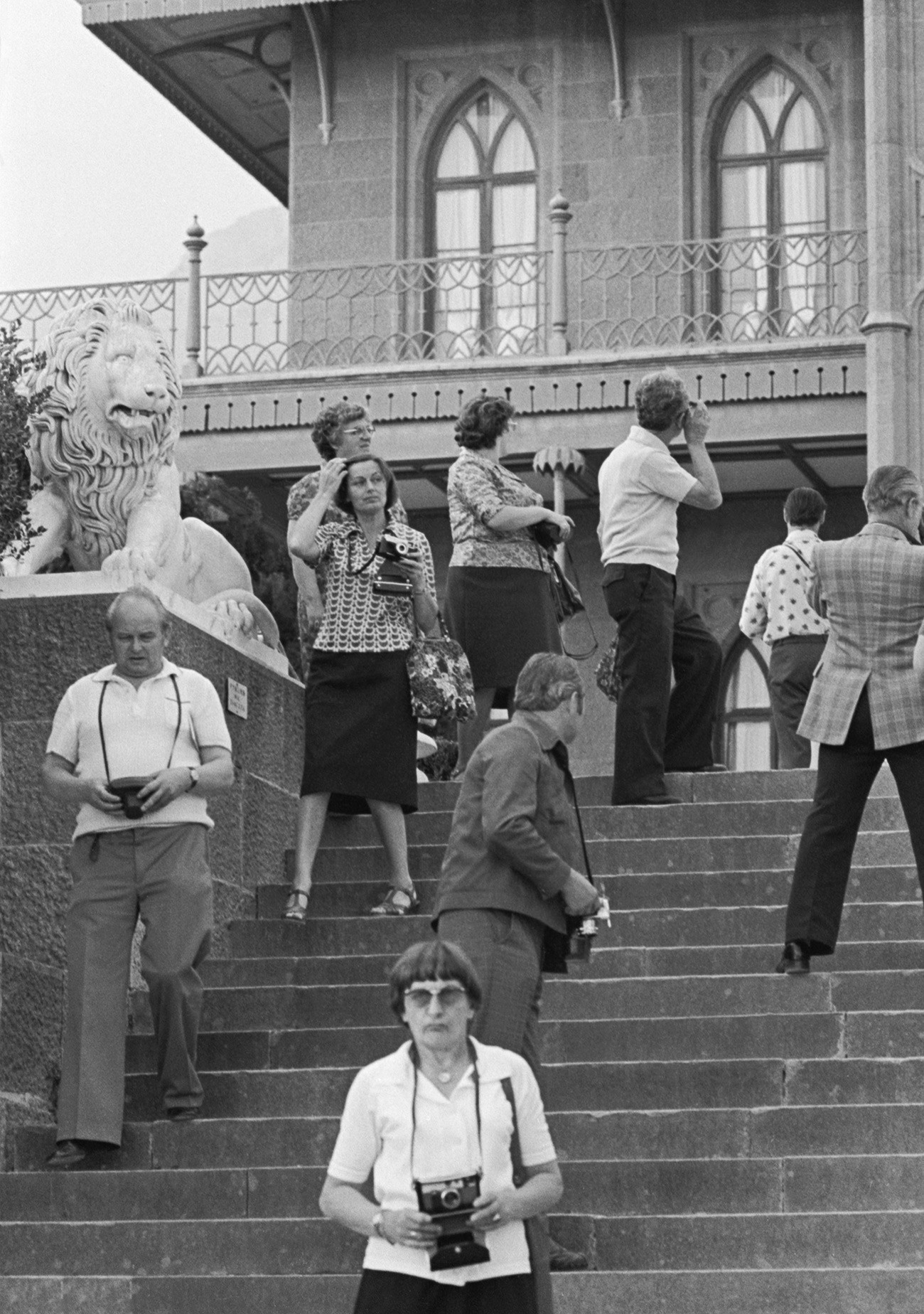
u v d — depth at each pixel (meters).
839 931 9.84
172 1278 7.92
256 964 10.20
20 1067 9.84
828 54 26.78
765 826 10.95
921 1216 7.72
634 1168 8.18
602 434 24.33
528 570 11.61
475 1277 5.73
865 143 26.59
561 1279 7.59
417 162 27.59
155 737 9.15
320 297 27.56
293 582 21.89
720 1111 8.45
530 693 7.66
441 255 27.53
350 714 10.51
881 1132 8.32
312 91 27.80
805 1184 8.09
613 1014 9.39
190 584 11.61
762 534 26.27
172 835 9.12
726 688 26.39
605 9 27.12
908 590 9.15
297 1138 8.90
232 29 27.69
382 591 10.51
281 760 11.96
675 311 26.73
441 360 24.72
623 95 27.12
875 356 21.38
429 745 12.45
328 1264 8.10
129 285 25.09
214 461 24.95
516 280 27.16
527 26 27.44
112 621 9.23
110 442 10.91
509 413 11.75
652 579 11.26
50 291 24.91
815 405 23.84
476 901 7.51
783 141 26.89
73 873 9.22
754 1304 7.47
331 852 11.26
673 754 11.85
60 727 9.23
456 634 11.61
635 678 11.25
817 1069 8.67
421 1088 5.75
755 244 26.77
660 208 26.95
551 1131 8.52
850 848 9.23
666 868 10.70
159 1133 9.01
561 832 7.62
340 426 10.89
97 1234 8.30
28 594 10.61
